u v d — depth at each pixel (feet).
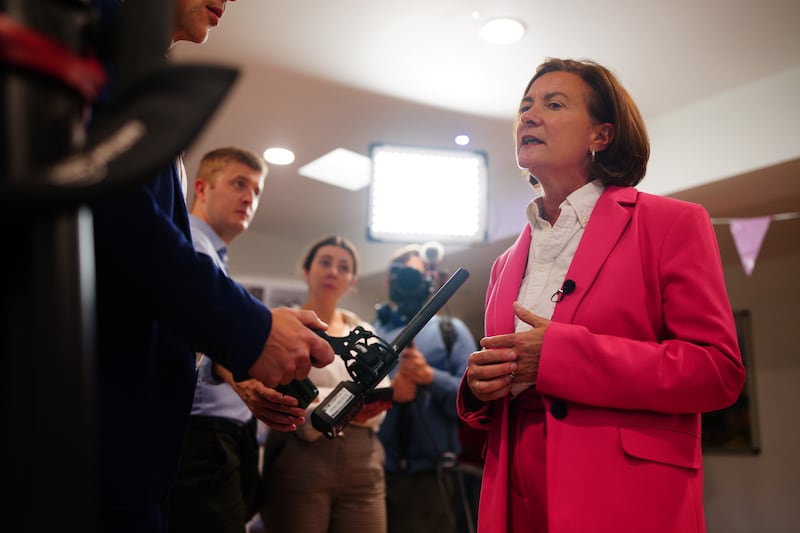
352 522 6.03
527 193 11.31
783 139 8.25
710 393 2.53
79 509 0.92
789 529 13.65
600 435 2.64
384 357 3.12
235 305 2.15
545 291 3.13
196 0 2.95
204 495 5.04
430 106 9.69
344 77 8.88
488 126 10.30
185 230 2.61
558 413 2.73
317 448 5.98
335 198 14.10
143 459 2.19
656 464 2.58
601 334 2.80
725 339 2.59
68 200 0.81
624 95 3.34
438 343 7.42
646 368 2.56
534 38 7.84
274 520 5.97
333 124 10.31
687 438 2.67
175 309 2.05
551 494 2.60
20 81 0.89
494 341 2.87
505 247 12.71
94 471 0.95
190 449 5.12
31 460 0.89
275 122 10.25
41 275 0.91
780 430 14.12
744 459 14.65
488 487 3.05
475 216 8.03
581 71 3.35
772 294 14.62
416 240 7.95
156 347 2.44
